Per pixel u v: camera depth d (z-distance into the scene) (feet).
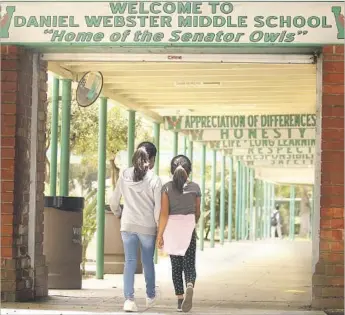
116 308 30.09
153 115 62.34
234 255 76.43
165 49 31.89
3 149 31.50
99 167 45.75
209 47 31.17
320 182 30.81
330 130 30.60
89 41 31.24
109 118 74.13
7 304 30.58
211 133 67.67
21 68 31.91
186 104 57.11
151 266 29.17
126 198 28.66
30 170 33.01
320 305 30.42
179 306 29.12
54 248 38.52
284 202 212.02
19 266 31.73
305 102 56.13
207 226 121.60
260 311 29.68
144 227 28.48
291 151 88.38
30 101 32.94
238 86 48.83
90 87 38.86
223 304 32.76
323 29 30.48
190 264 28.86
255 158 101.81
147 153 28.71
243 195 115.24
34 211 33.06
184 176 28.89
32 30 31.45
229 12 30.73
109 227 49.14
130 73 44.16
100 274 45.06
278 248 96.73
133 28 31.07
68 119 41.91
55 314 27.86
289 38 30.55
